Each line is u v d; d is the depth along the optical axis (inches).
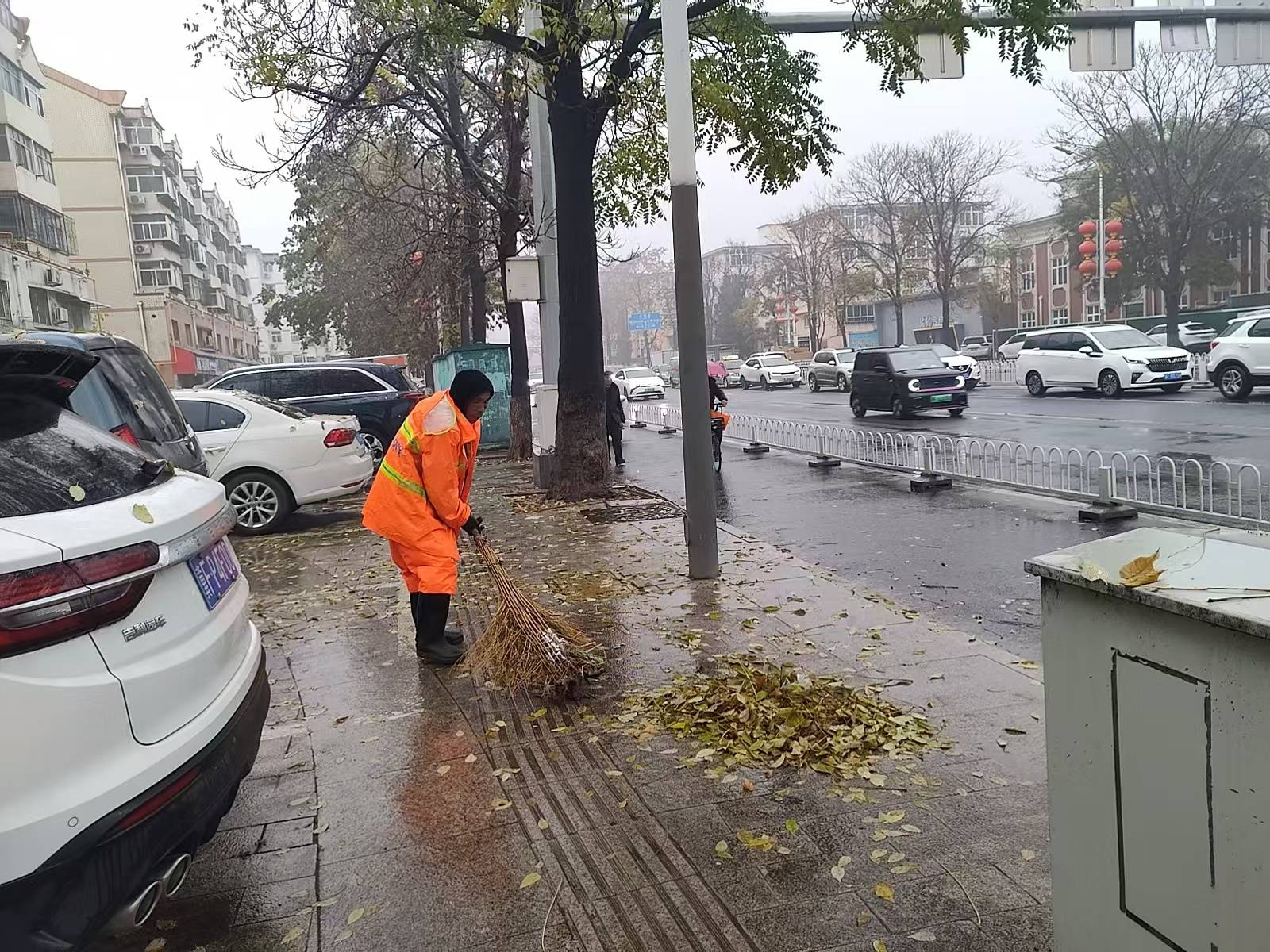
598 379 437.1
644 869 118.7
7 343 103.8
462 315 959.0
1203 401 732.0
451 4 364.2
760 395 1428.4
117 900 86.2
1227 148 1189.1
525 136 659.4
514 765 152.5
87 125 1925.4
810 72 448.5
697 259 262.5
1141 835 71.1
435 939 107.1
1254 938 62.4
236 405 403.5
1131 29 444.8
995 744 148.1
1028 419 701.9
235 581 124.6
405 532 200.1
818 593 245.9
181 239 2196.1
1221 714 63.2
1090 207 1626.5
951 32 369.4
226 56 428.8
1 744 78.7
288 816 138.6
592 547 327.0
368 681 199.3
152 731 93.0
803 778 140.4
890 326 2738.7
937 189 1750.7
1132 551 78.7
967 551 297.1
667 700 174.9
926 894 109.1
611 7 373.1
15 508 90.1
